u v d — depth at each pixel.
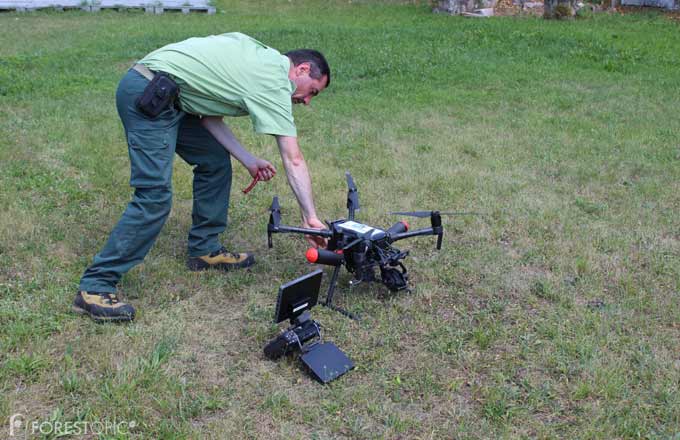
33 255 4.59
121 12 18.39
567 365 3.46
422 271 4.48
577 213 5.45
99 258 3.83
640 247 4.85
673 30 14.95
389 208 5.57
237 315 3.97
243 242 4.98
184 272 4.45
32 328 3.67
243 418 3.07
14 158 6.54
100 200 5.66
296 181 3.93
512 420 3.08
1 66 10.64
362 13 18.36
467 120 8.29
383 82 10.34
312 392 3.27
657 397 3.23
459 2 17.47
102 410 3.08
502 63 11.53
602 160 6.73
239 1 20.72
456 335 3.74
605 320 3.85
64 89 9.45
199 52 3.82
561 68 11.22
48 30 15.21
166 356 3.47
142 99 3.69
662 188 5.98
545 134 7.63
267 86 3.85
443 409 3.16
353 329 3.80
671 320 3.90
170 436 2.91
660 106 8.95
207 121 4.17
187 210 5.52
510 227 5.21
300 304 3.45
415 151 7.02
